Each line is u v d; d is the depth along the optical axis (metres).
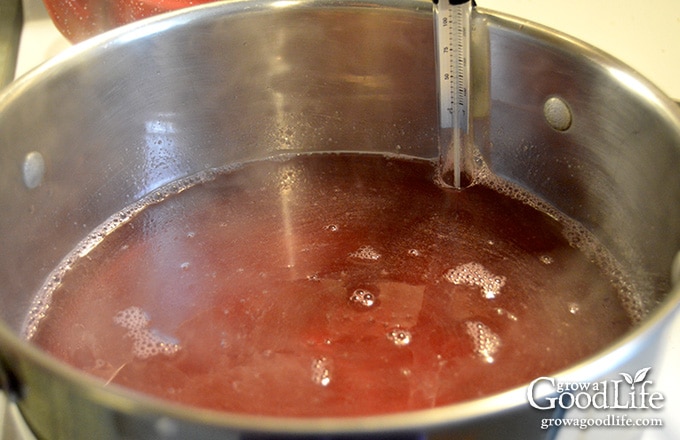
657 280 0.38
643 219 0.39
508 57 0.41
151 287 0.42
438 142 0.47
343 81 0.46
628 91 0.37
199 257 0.43
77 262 0.43
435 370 0.37
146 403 0.26
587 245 0.42
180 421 0.25
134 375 0.38
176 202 0.46
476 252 0.43
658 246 0.37
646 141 0.37
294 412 0.36
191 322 0.40
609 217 0.41
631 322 0.39
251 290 0.42
